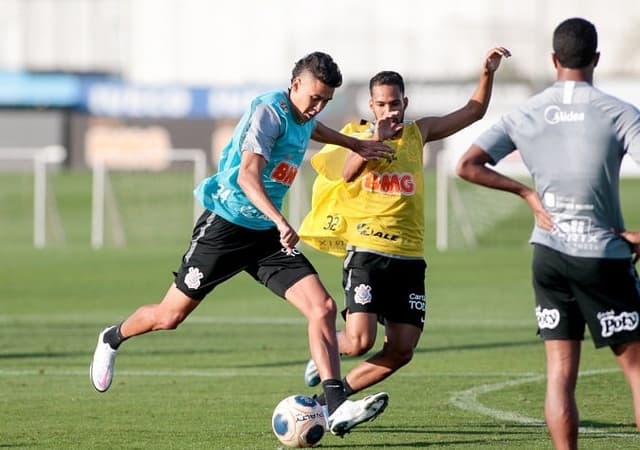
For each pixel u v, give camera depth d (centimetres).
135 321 2969
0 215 10900
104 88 12638
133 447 2689
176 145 12119
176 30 16312
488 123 9894
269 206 2588
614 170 2191
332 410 2603
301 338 4812
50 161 11150
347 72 15738
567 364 2233
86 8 16462
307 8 16025
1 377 3819
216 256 2809
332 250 3059
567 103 2205
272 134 2678
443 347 4544
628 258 2197
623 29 15038
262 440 2767
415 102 12131
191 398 3391
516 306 5900
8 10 16488
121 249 9250
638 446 2667
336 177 2973
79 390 3547
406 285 2909
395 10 15662
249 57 16200
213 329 5094
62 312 5725
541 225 2220
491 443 2717
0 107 12988
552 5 15250
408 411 3172
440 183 9581
